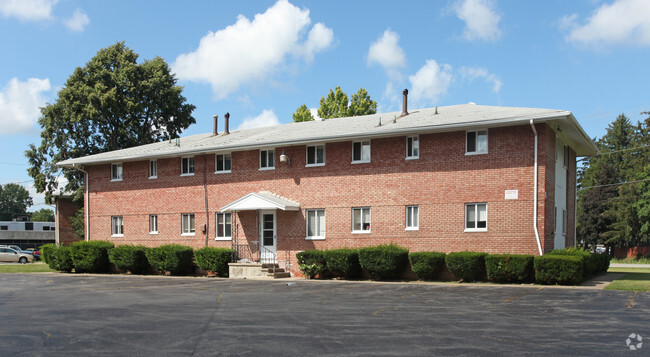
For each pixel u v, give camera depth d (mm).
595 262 23297
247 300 16672
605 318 12094
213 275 27609
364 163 25125
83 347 10242
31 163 46719
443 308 14047
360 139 25203
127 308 15406
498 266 20297
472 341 9984
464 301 15352
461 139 22906
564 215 26016
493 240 21938
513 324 11555
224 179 29016
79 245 31234
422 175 23656
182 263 28062
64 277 28250
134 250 29422
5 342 10875
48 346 10422
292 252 26641
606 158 71812
